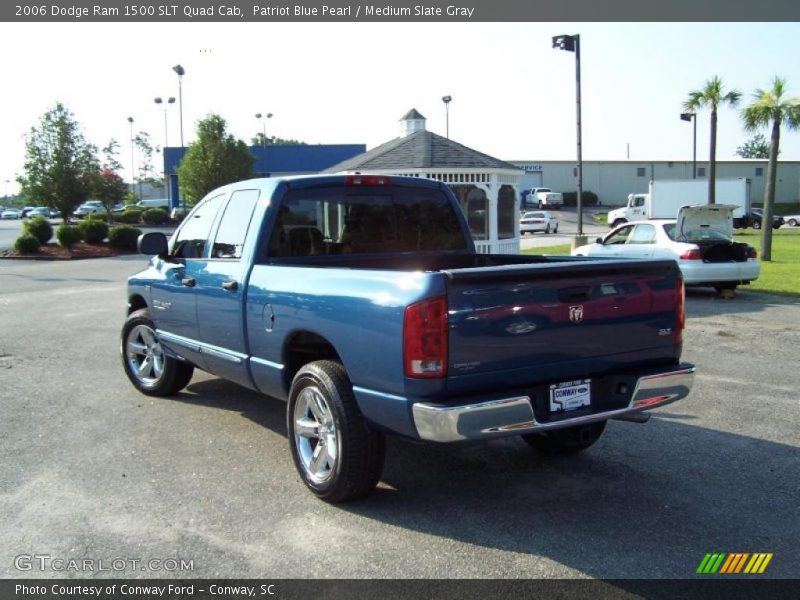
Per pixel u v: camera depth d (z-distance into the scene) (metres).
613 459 5.12
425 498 4.44
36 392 6.99
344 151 53.62
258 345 4.96
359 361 4.01
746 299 13.39
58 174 32.12
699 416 6.12
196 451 5.29
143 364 6.92
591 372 4.19
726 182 42.50
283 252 5.25
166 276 6.18
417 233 5.98
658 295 4.39
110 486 4.62
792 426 5.82
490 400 3.70
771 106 20.48
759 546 3.79
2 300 14.30
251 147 53.16
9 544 3.84
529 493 4.52
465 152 17.55
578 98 20.66
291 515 4.19
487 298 3.75
